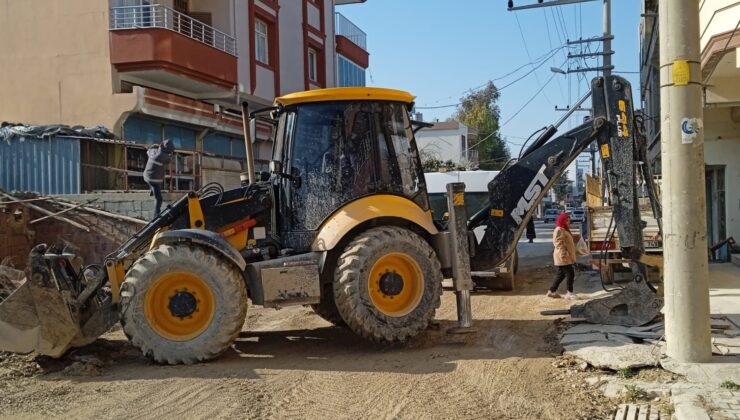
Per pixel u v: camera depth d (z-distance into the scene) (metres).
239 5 22.69
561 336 8.16
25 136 16.23
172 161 17.31
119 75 18.69
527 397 5.99
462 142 55.53
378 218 8.01
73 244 14.47
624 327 8.23
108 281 7.74
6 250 13.29
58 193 16.16
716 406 5.28
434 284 7.85
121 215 14.41
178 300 7.31
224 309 7.30
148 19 19.30
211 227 8.13
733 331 7.72
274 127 9.10
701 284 6.43
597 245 12.89
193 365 7.24
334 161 8.10
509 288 12.83
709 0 10.81
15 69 18.98
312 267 7.70
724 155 15.38
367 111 8.27
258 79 23.97
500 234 8.79
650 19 21.11
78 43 18.61
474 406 5.77
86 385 6.50
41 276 6.98
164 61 18.42
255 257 8.17
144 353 7.20
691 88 6.42
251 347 8.27
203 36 20.84
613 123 8.48
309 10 28.62
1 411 5.71
